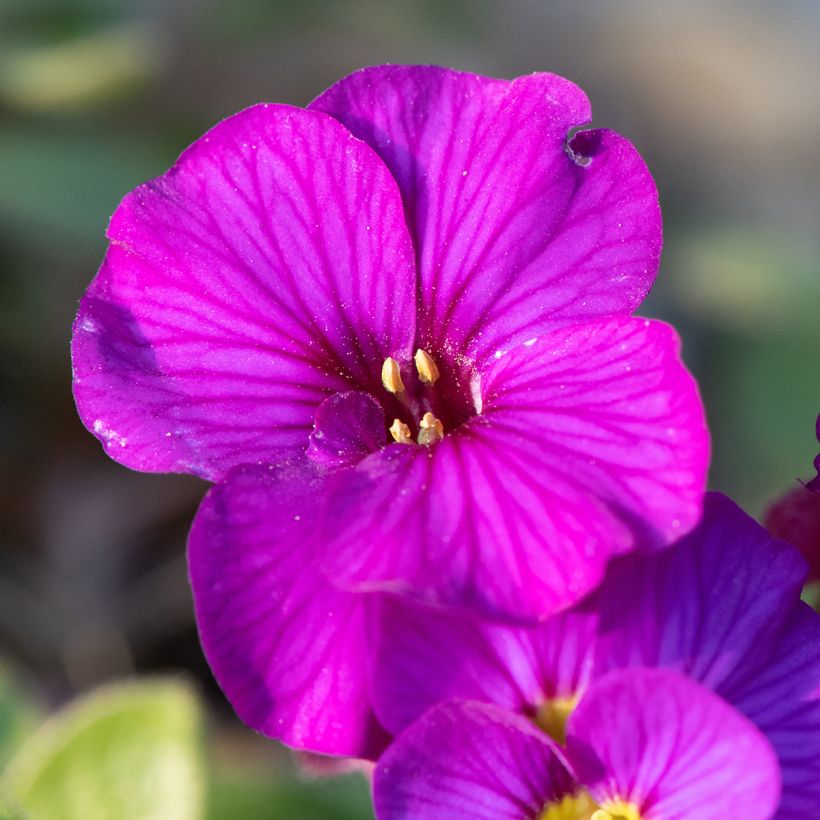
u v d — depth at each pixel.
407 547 0.13
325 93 0.14
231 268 0.14
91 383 0.14
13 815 0.15
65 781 0.17
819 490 0.14
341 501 0.13
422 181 0.14
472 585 0.13
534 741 0.13
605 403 0.13
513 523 0.13
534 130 0.14
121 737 0.17
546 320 0.14
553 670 0.14
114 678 0.19
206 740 0.17
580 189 0.14
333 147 0.14
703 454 0.13
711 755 0.13
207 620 0.13
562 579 0.13
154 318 0.14
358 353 0.14
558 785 0.13
